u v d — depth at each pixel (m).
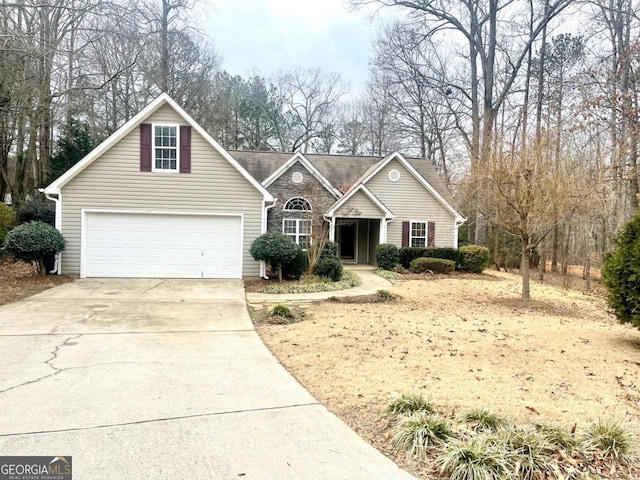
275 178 19.03
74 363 5.61
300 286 12.92
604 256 8.34
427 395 4.62
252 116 37.16
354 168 22.61
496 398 4.69
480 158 13.83
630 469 3.32
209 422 3.93
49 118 21.48
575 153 16.02
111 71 23.23
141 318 8.52
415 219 20.31
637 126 15.80
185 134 13.99
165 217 13.98
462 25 26.05
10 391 4.58
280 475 3.10
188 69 29.47
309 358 6.06
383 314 9.55
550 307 11.84
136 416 4.01
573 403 4.65
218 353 6.25
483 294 13.56
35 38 15.62
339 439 3.68
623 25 20.34
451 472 3.18
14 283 12.04
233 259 14.34
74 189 13.53
